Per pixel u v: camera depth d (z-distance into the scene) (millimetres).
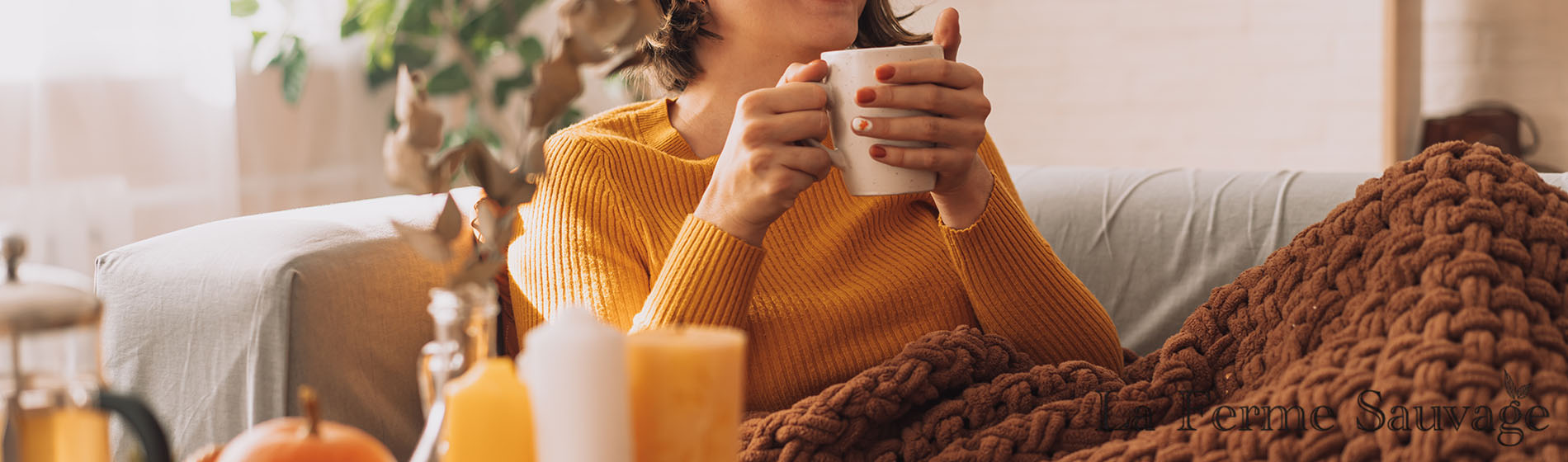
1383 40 3119
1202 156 3574
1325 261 867
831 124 818
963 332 928
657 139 1101
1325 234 881
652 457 520
